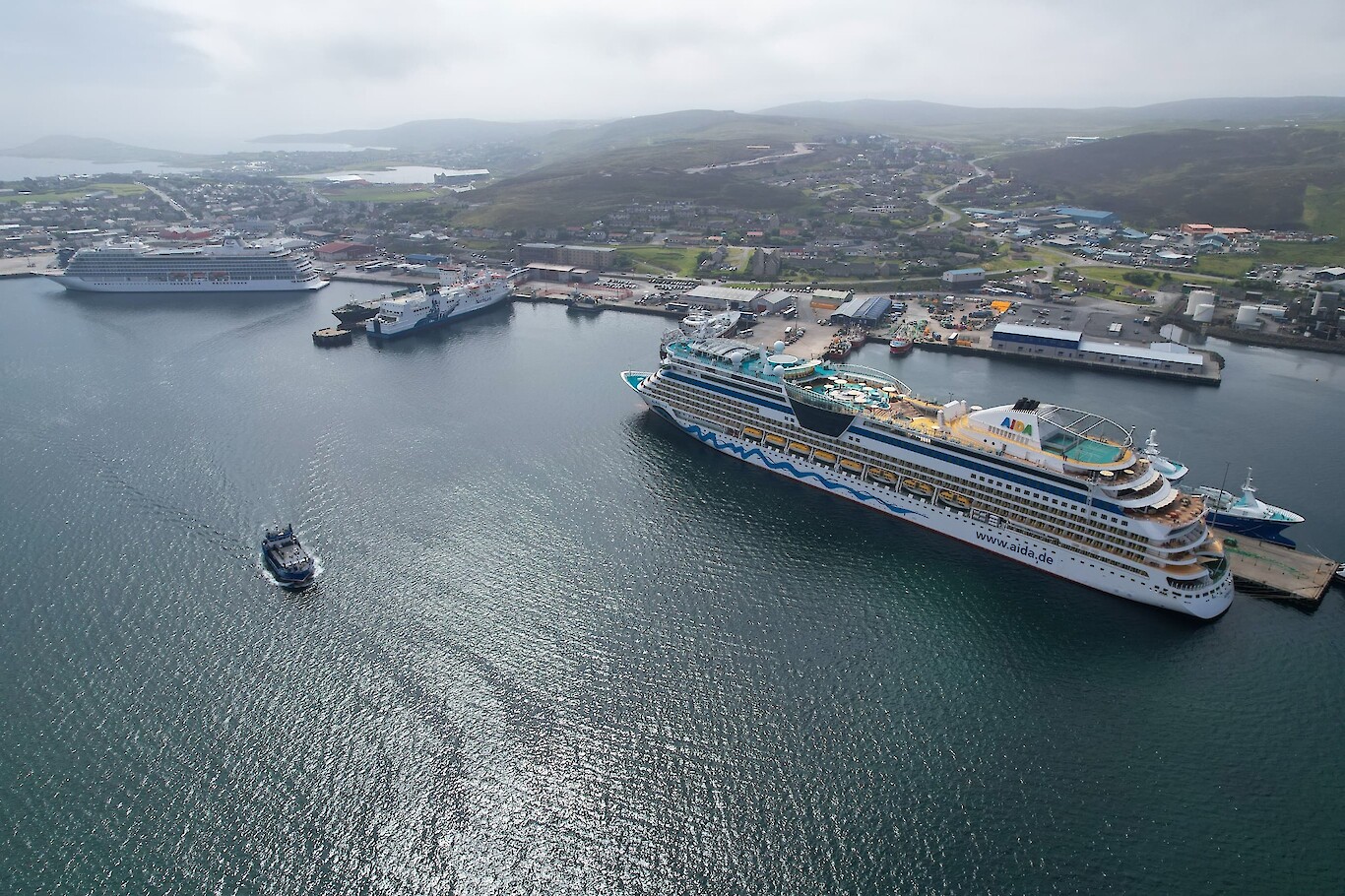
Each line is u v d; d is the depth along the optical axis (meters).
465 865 78.12
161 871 77.62
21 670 102.75
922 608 113.31
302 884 76.44
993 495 123.12
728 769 87.62
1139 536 109.12
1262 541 125.19
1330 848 78.25
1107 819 81.44
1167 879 75.44
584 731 92.69
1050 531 118.44
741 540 130.62
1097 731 92.12
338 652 105.50
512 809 83.56
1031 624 109.88
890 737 91.50
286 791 85.88
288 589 118.50
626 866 77.75
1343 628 107.56
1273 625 108.69
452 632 108.75
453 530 133.88
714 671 101.62
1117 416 180.00
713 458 161.62
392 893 75.69
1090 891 74.56
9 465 160.00
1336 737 90.62
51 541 131.75
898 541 130.25
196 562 125.62
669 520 136.75
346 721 94.50
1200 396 193.50
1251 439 166.62
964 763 88.06
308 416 186.12
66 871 77.62
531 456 162.25
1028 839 79.56
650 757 89.25
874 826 81.12
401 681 100.25
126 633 109.38
